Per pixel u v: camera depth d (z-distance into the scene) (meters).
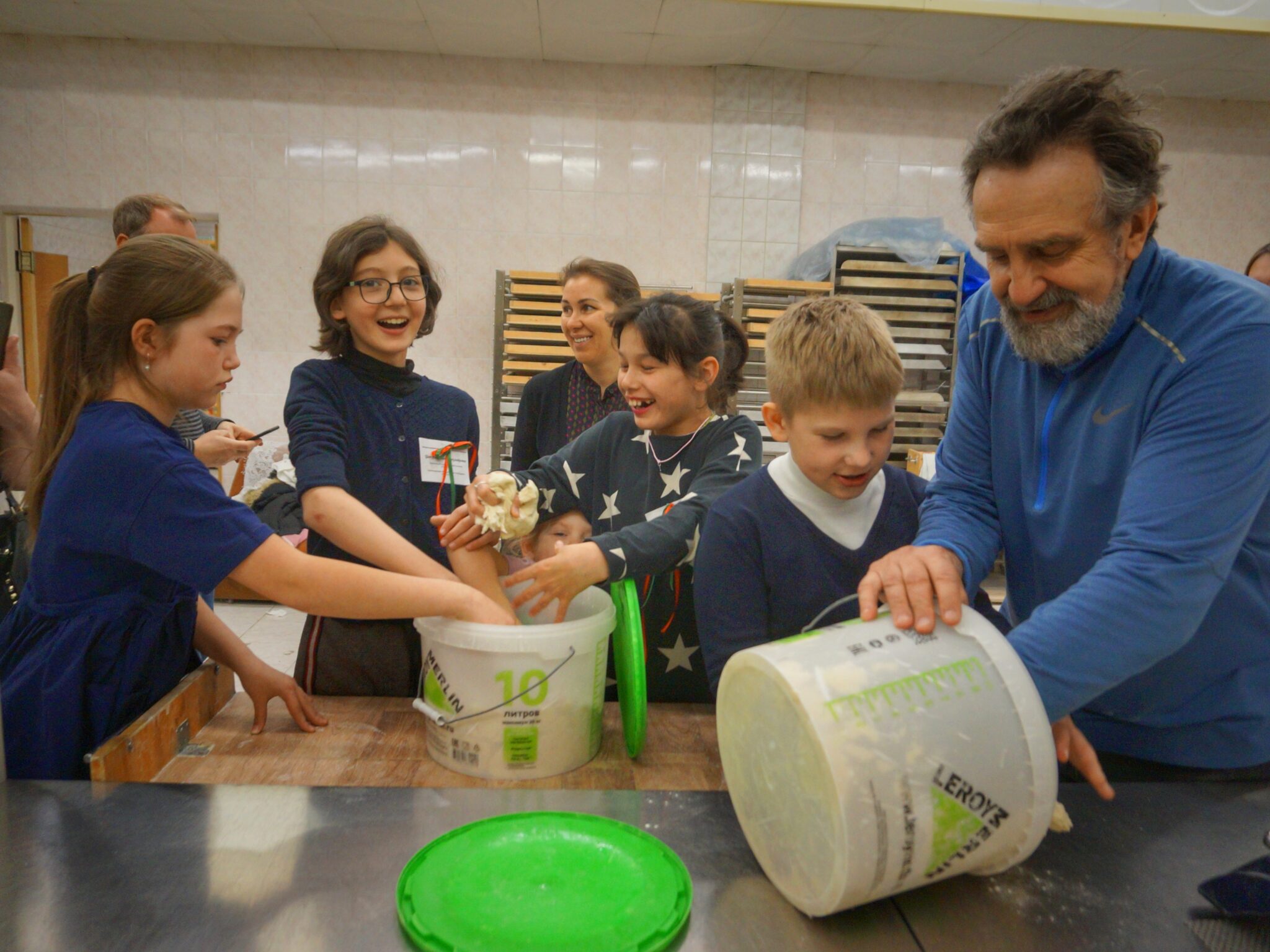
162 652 1.07
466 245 4.17
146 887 0.68
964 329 1.11
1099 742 1.04
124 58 3.95
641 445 1.37
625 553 1.06
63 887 0.68
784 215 4.20
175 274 0.99
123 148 4.01
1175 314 0.85
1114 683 0.74
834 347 0.88
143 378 1.03
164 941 0.62
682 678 1.32
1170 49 3.68
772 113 4.13
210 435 1.95
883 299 3.67
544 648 0.92
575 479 1.43
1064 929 0.66
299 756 1.01
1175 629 0.74
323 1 3.46
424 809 0.82
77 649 1.00
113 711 1.02
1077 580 0.97
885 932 0.65
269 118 4.03
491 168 4.13
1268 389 0.77
